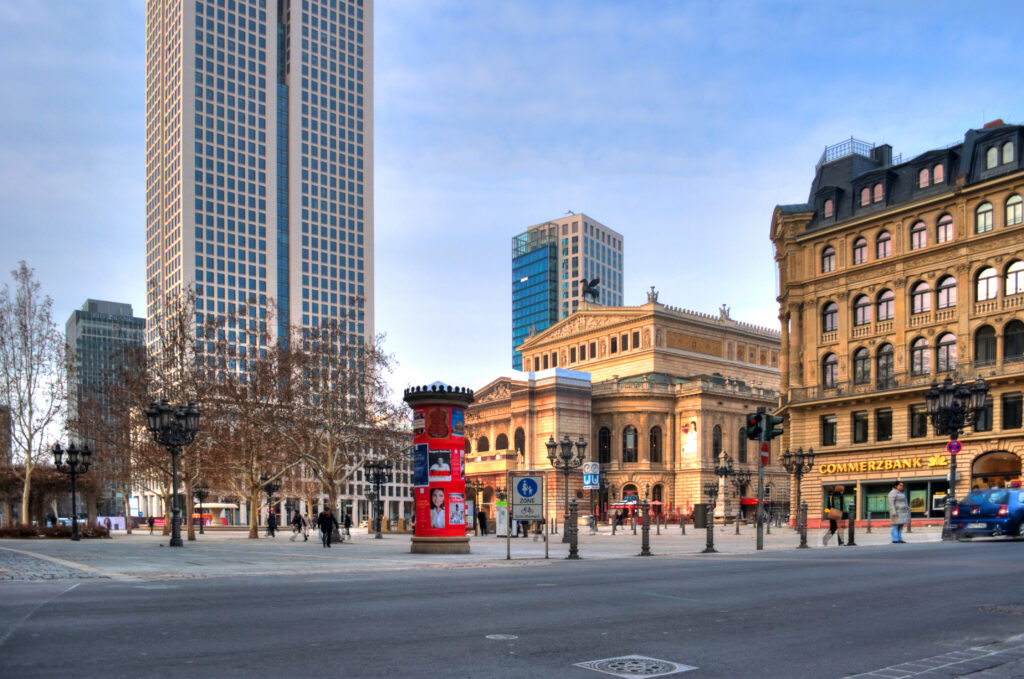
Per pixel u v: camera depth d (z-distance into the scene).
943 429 40.00
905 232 62.47
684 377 114.50
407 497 170.38
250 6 190.12
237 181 183.62
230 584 17.36
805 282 69.31
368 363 62.00
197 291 74.81
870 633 10.70
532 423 107.75
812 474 67.25
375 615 12.12
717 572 19.81
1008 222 56.53
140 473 66.88
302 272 189.88
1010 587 15.45
